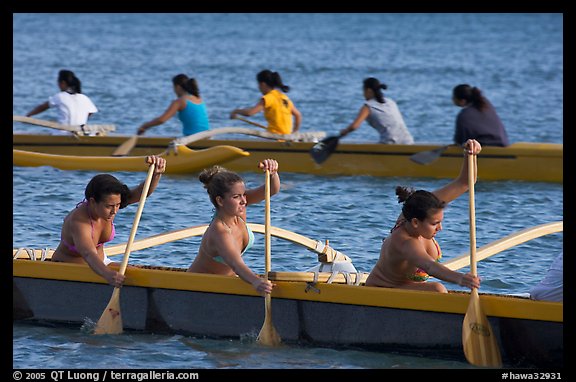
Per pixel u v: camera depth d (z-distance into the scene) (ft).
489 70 435.12
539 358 75.05
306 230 126.93
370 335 79.92
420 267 79.10
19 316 89.66
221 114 273.33
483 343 76.18
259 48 557.33
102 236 89.15
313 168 166.61
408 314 78.59
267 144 168.25
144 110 276.21
